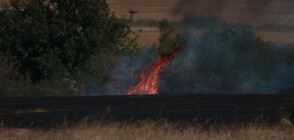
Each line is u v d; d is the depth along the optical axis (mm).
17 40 68062
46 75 68312
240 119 35531
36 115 36281
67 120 34094
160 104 42250
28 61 69500
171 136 27234
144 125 30750
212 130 30438
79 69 66250
